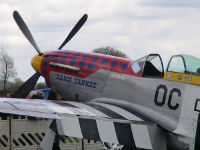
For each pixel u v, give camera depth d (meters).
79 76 21.34
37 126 23.28
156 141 15.58
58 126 15.16
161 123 16.77
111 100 19.56
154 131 15.61
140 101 18.08
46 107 16.41
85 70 21.11
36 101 17.34
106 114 16.84
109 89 19.80
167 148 16.03
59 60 22.42
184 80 16.64
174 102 16.69
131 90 18.64
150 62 18.55
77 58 21.78
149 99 17.67
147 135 15.40
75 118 15.22
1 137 22.27
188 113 16.17
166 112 16.86
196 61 16.72
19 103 16.39
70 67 21.75
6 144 22.44
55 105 17.00
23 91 23.86
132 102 18.48
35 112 15.58
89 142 25.31
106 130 15.09
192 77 16.45
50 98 24.81
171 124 16.50
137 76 18.59
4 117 23.23
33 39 24.36
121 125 15.14
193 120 15.95
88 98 20.92
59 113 15.64
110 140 15.01
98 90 20.41
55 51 23.03
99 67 20.59
